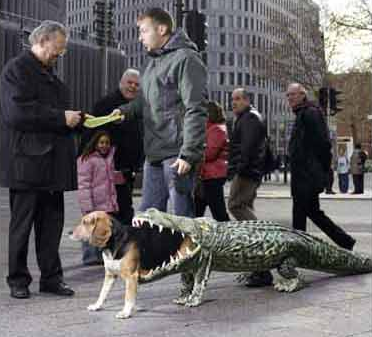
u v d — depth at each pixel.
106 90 48.81
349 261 7.70
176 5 15.55
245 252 6.52
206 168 8.90
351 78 68.25
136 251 5.88
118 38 99.25
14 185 6.43
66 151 6.61
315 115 8.59
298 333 5.45
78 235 5.89
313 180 8.62
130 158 8.73
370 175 58.75
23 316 5.86
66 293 6.65
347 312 6.15
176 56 6.28
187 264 6.14
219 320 5.80
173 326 5.59
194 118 6.18
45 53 6.50
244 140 7.97
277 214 18.02
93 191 8.27
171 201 6.46
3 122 6.46
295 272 7.00
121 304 6.30
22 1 44.97
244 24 126.31
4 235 11.70
